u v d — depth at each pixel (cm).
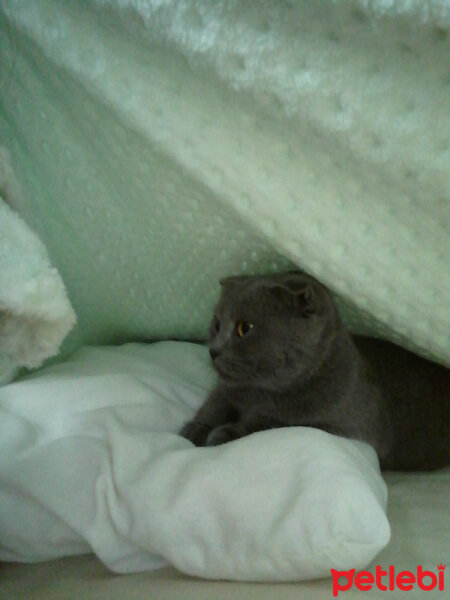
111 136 89
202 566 63
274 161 79
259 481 65
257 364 97
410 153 67
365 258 83
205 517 64
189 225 100
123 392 90
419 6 57
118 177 96
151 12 69
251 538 61
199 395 109
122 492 69
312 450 68
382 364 120
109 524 69
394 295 85
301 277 102
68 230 108
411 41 60
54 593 63
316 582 61
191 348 126
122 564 69
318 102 68
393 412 116
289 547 59
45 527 73
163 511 65
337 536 58
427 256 80
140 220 104
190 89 76
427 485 93
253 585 61
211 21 68
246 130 77
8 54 87
